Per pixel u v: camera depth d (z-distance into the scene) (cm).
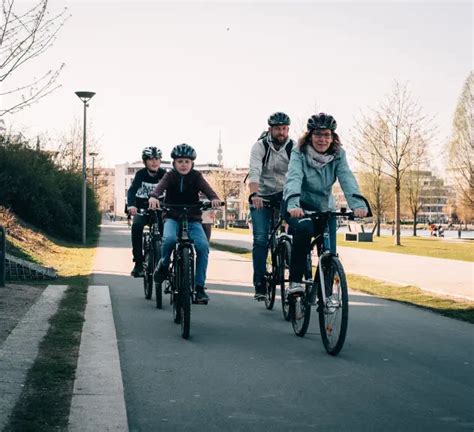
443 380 539
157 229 962
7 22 1027
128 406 460
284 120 818
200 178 787
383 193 5822
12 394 467
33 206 2964
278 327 789
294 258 695
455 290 1176
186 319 708
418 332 768
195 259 811
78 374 535
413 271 1611
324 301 639
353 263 1916
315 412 450
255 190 808
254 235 867
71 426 406
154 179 1018
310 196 696
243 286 1249
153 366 579
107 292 1090
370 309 958
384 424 425
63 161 4119
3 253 1112
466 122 4512
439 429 416
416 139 3738
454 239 5572
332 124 668
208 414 444
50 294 1035
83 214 2962
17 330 713
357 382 530
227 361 601
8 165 2928
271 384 522
